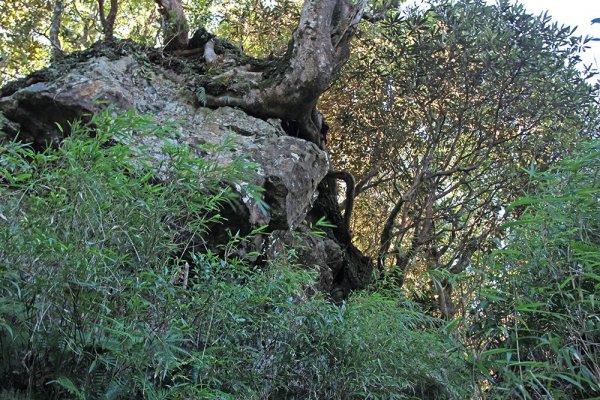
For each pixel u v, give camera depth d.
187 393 3.17
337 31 7.04
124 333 2.70
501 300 2.56
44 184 3.09
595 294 2.46
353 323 4.22
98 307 2.90
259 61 7.00
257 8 11.02
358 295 6.00
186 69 6.72
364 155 10.98
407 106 10.52
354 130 10.77
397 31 9.57
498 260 2.68
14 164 3.19
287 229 5.78
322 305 4.28
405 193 10.30
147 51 6.83
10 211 2.98
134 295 2.92
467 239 10.08
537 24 9.49
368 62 10.15
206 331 3.48
